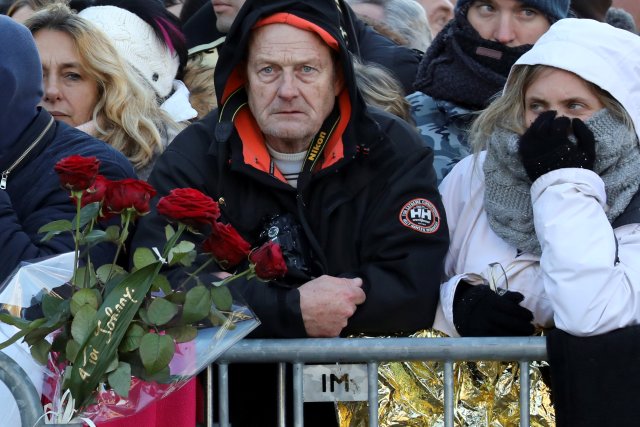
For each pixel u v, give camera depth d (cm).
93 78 862
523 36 884
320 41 727
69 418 541
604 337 675
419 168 747
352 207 738
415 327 725
